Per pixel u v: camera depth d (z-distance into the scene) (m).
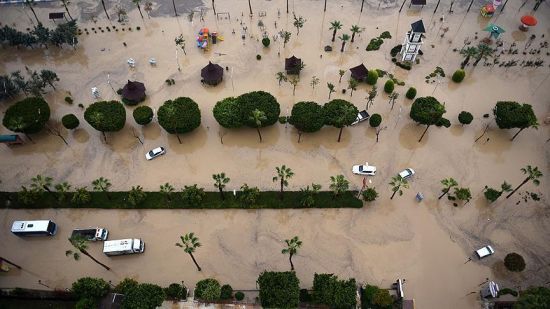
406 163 104.69
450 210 96.50
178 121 103.81
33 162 105.69
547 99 118.69
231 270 88.31
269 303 76.06
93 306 79.62
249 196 94.50
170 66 127.38
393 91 119.62
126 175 102.75
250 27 139.12
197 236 92.81
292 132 111.06
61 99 118.88
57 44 132.25
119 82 123.25
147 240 92.31
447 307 84.12
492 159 106.06
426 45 133.00
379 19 141.88
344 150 107.19
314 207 96.19
